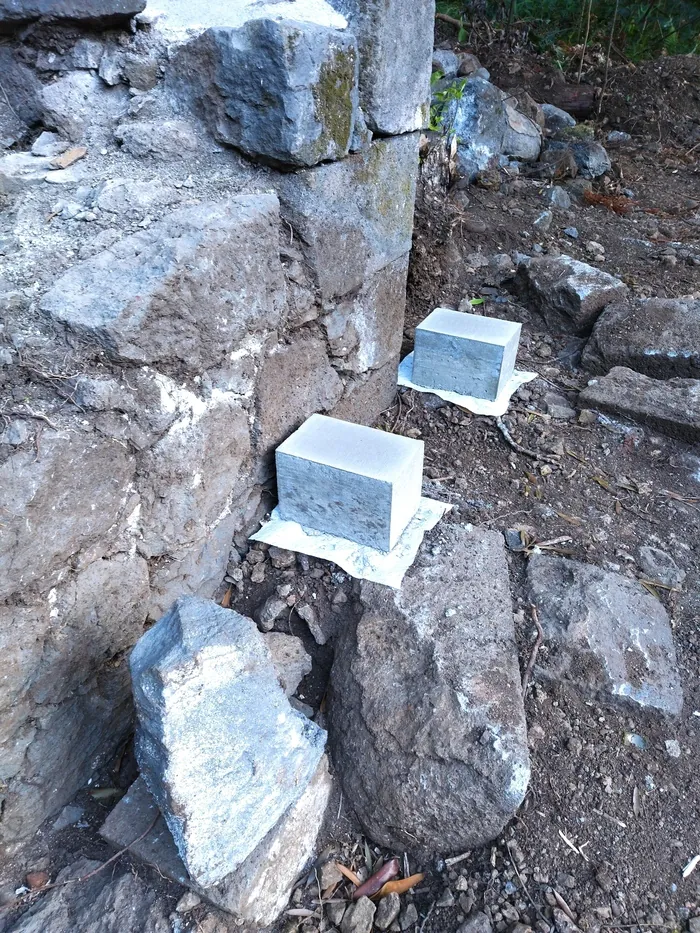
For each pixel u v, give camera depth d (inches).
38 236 73.4
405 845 72.1
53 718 66.5
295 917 68.3
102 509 66.8
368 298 104.9
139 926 61.5
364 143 91.2
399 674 76.4
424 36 94.3
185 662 53.7
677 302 138.6
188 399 75.1
